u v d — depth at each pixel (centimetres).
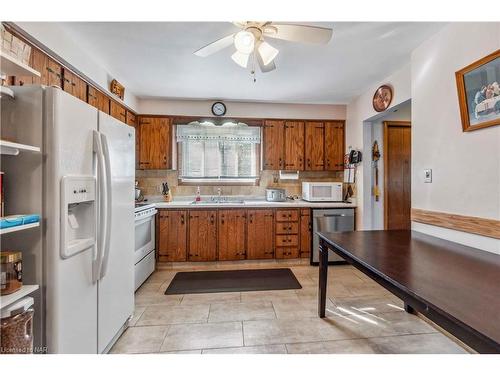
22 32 159
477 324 78
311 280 295
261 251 347
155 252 330
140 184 382
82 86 229
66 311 122
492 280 111
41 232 116
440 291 100
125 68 261
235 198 395
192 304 236
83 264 135
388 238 191
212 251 340
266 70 209
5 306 101
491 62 150
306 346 175
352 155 353
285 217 349
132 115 343
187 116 369
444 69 188
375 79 288
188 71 269
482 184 159
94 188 143
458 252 154
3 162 115
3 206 109
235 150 396
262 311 223
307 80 292
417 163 215
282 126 379
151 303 238
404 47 217
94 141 145
